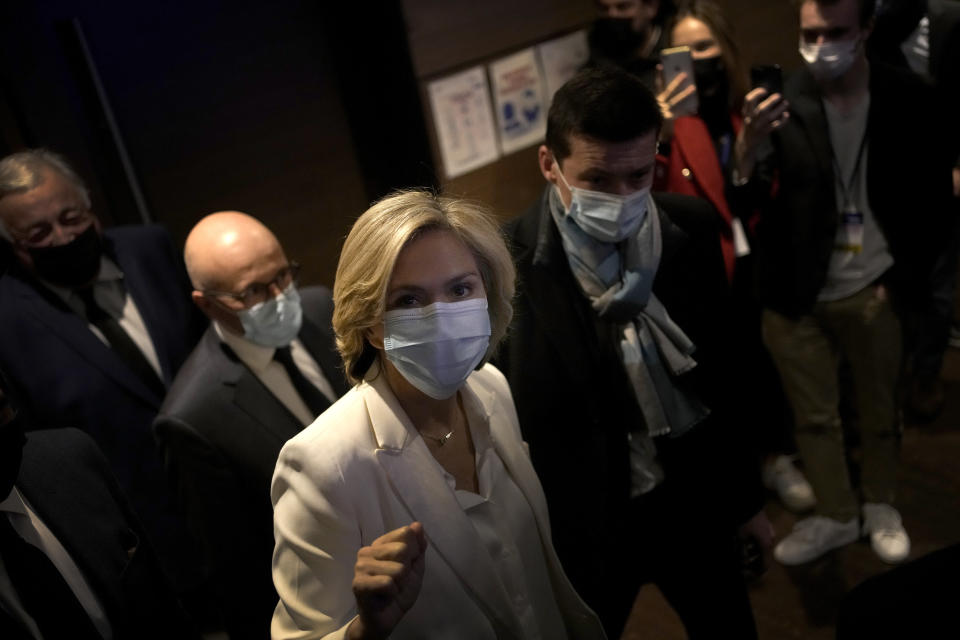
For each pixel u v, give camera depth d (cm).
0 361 221
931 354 313
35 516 132
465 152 326
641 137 150
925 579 132
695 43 270
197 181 309
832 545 272
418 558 105
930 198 238
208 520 181
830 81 232
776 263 257
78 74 274
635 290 160
